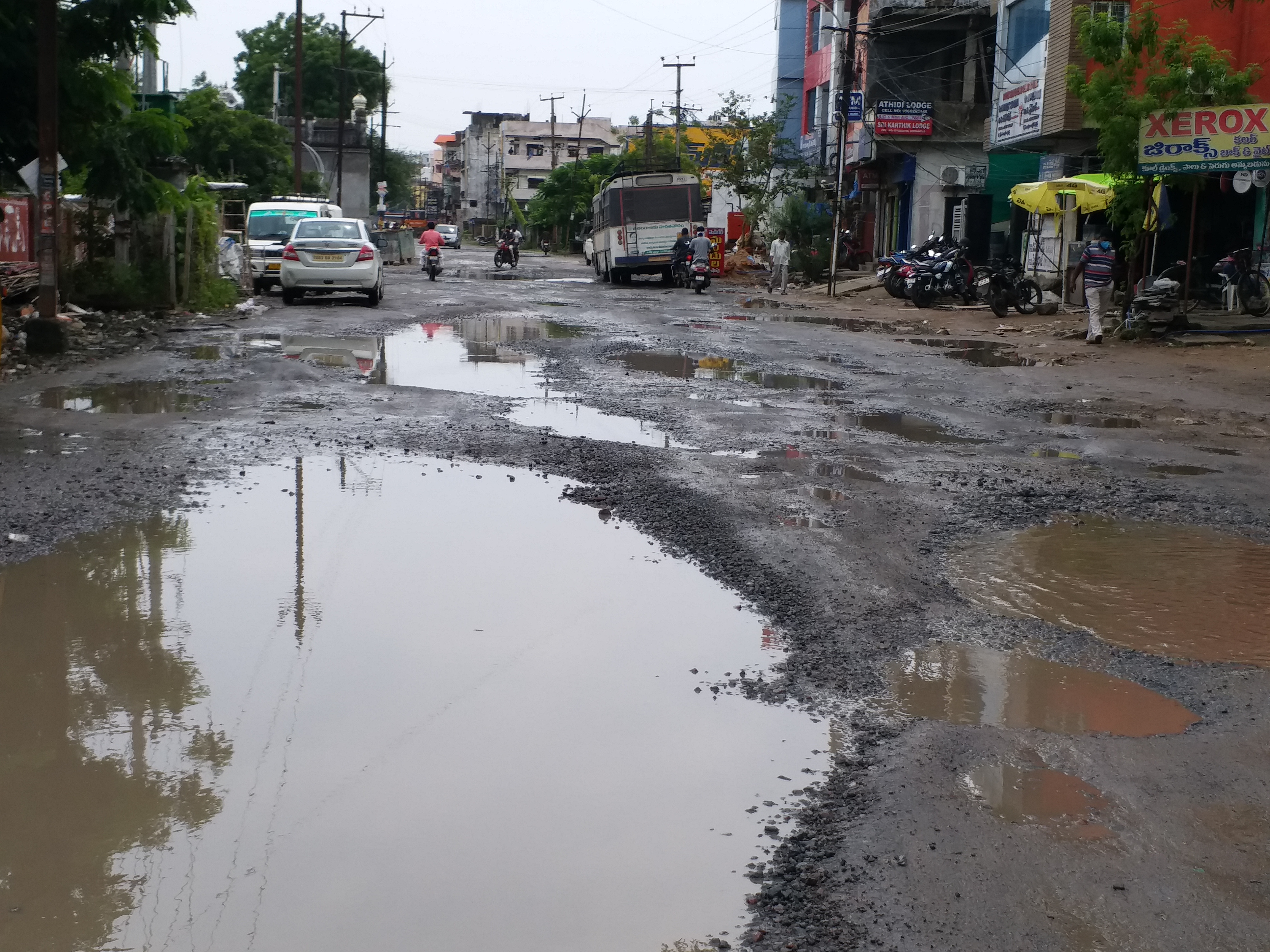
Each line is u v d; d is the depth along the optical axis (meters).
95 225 19.52
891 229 41.66
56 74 13.85
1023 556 6.34
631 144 79.31
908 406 11.52
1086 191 22.77
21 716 4.12
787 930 2.89
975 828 3.40
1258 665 4.82
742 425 10.04
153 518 6.69
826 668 4.68
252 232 28.41
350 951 2.80
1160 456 9.30
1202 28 21.02
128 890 3.05
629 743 3.97
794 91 53.66
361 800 3.54
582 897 3.04
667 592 5.60
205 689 4.38
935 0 35.03
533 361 13.99
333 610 5.27
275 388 11.33
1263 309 20.44
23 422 9.40
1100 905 3.01
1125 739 4.06
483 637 4.98
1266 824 3.46
